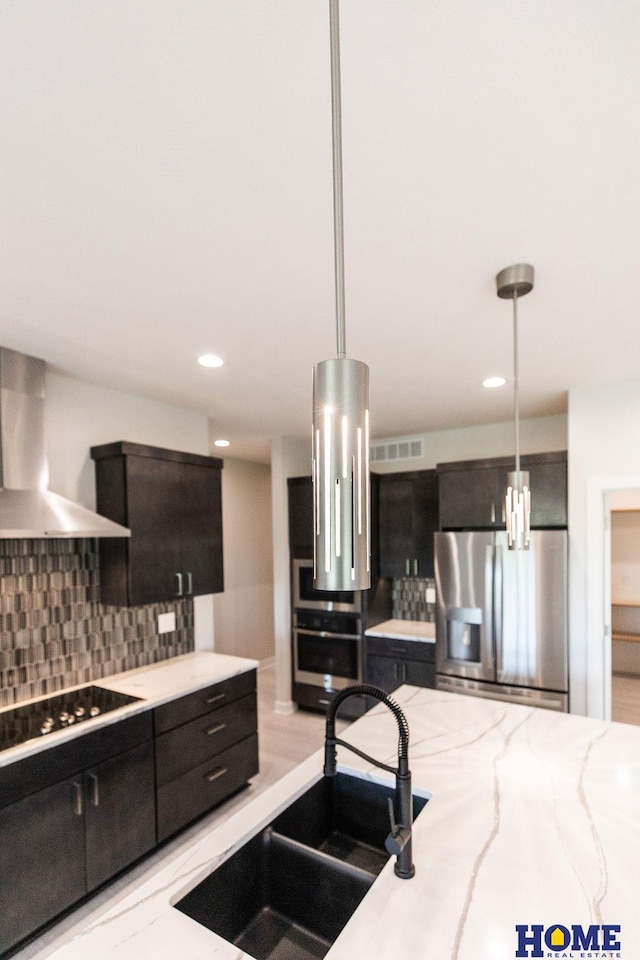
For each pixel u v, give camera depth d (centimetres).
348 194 122
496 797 144
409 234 140
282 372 262
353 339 219
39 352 230
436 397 322
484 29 81
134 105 95
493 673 315
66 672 258
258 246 146
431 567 409
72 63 86
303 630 437
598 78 90
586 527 295
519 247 148
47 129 100
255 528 595
